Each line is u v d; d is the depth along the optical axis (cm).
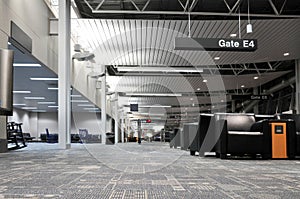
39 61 1016
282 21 1073
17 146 1026
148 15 1116
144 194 205
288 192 214
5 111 646
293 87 1878
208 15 1064
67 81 1011
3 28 737
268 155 598
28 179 277
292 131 609
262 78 2042
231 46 838
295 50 1425
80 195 201
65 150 888
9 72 655
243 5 1009
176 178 287
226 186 240
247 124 684
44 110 2908
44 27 1059
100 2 1016
